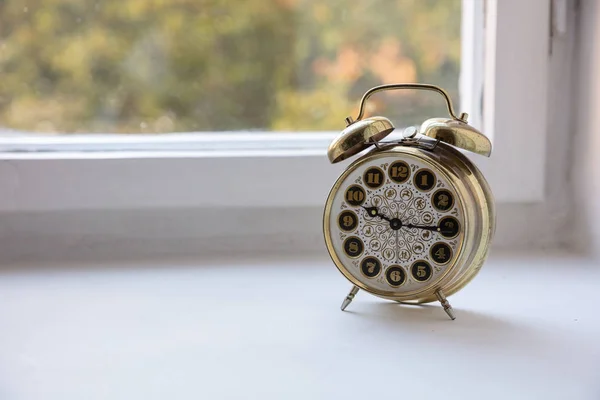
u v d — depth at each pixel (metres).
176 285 0.73
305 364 0.57
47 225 0.82
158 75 0.93
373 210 0.66
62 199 0.81
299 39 0.94
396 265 0.65
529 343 0.60
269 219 0.83
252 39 0.94
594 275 0.74
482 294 0.70
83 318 0.65
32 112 0.88
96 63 0.91
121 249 0.83
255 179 0.82
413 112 0.88
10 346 0.60
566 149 0.83
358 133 0.64
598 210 0.78
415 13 0.90
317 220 0.83
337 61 0.93
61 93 0.89
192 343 0.60
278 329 0.63
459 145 0.63
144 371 0.56
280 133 0.90
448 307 0.64
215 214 0.83
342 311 0.66
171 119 0.92
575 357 0.58
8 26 0.89
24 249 0.82
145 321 0.65
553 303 0.68
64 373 0.56
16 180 0.80
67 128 0.88
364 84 0.91
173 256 0.82
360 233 0.66
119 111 0.91
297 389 0.54
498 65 0.80
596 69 0.77
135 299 0.69
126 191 0.81
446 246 0.64
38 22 0.90
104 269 0.78
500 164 0.81
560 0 0.80
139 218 0.83
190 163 0.81
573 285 0.72
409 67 0.89
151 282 0.74
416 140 0.66
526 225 0.83
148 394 0.54
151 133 0.90
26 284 0.74
